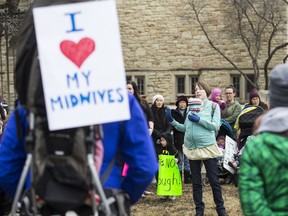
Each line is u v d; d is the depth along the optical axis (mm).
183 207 14367
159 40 40625
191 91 40531
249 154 4996
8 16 19766
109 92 4801
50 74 4738
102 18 4809
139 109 5129
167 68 40562
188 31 40375
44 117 4734
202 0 39938
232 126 19156
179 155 17766
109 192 4957
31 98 4766
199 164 12391
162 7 40562
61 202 4574
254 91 16781
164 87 40656
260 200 4875
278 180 4910
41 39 4766
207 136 12078
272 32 37406
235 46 39844
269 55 37625
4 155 5199
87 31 4801
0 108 14656
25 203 4824
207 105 12094
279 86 5062
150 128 14695
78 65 4773
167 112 15945
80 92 4754
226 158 16859
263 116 5207
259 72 39844
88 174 4621
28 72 4863
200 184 12422
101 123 4770
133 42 40906
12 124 5168
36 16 4766
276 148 4906
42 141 4688
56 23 4777
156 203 14938
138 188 5254
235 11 39438
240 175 5027
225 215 12250
